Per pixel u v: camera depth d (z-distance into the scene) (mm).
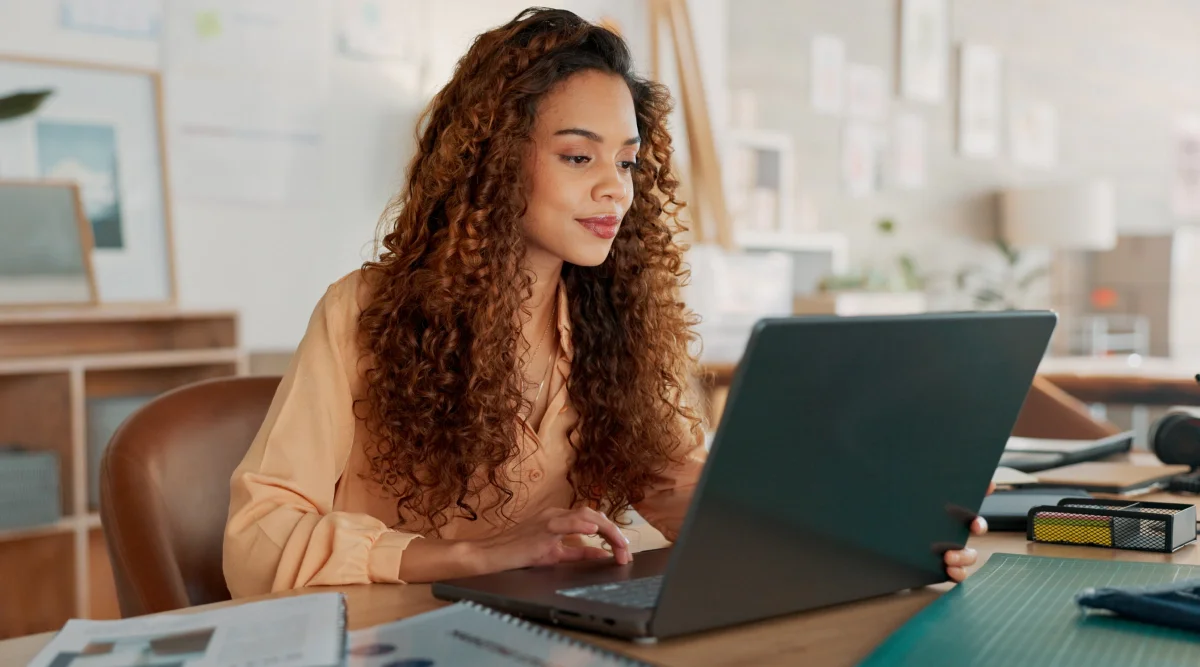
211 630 786
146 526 1251
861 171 6145
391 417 1240
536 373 1348
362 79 4074
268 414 1191
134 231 3441
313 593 957
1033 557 1091
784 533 847
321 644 740
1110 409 6000
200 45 3680
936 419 906
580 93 1220
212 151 3719
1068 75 7457
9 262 3121
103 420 3143
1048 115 7316
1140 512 1151
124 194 3426
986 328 896
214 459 1365
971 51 6762
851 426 841
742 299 4984
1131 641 793
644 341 1409
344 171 4043
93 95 3389
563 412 1356
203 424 1380
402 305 1249
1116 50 7773
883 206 6297
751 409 765
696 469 1397
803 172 5832
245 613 832
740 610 849
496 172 1230
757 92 5582
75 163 3342
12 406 3070
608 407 1367
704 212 4910
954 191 6734
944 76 6629
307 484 1148
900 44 6348
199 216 3705
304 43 3916
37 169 3277
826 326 772
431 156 1315
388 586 1026
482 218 1238
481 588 934
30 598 3012
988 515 1257
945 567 990
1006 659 754
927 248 6586
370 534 1054
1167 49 8148
